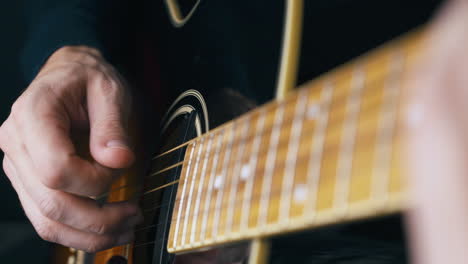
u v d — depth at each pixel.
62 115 0.48
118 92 0.51
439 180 0.20
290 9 0.40
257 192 0.34
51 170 0.45
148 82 0.57
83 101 0.51
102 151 0.45
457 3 0.20
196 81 0.50
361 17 0.37
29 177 0.47
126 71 0.63
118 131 0.47
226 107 0.45
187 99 0.50
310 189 0.31
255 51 0.43
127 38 0.67
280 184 0.32
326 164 0.30
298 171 0.32
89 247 0.48
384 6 0.36
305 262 0.36
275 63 0.40
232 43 0.46
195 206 0.39
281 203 0.32
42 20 0.71
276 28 0.41
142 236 0.49
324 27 0.38
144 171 0.53
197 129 0.47
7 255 0.90
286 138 0.33
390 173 0.27
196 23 0.52
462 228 0.19
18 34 1.14
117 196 0.54
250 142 0.35
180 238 0.40
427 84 0.22
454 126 0.20
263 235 0.33
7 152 0.49
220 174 0.37
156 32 0.59
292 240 0.37
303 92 0.32
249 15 0.44
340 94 0.30
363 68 0.29
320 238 0.36
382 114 0.28
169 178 0.46
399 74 0.28
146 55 0.60
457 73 0.20
